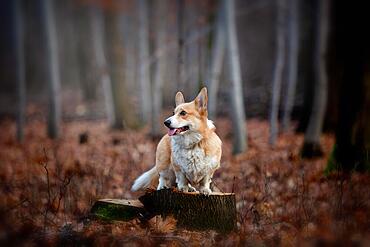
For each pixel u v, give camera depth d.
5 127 27.48
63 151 16.44
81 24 38.91
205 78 23.09
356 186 9.66
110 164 13.23
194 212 7.56
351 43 11.91
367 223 7.59
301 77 27.64
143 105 26.05
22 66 21.02
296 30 22.17
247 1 32.88
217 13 19.89
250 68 34.44
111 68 25.11
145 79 27.62
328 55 19.08
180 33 18.00
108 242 7.04
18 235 7.21
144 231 7.41
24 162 14.20
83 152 16.31
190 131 7.73
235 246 6.98
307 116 19.91
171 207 7.63
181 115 7.67
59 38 53.22
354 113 11.72
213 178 11.38
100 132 23.62
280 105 24.22
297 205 8.77
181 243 6.98
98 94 39.56
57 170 11.17
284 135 19.33
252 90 29.14
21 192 10.09
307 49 22.38
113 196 10.06
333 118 19.14
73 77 54.75
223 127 21.48
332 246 6.85
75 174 11.23
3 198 9.45
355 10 11.84
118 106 24.66
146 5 25.22
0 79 53.59
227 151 16.38
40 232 7.56
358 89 11.77
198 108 7.88
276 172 11.25
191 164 7.79
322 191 9.73
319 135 14.73
